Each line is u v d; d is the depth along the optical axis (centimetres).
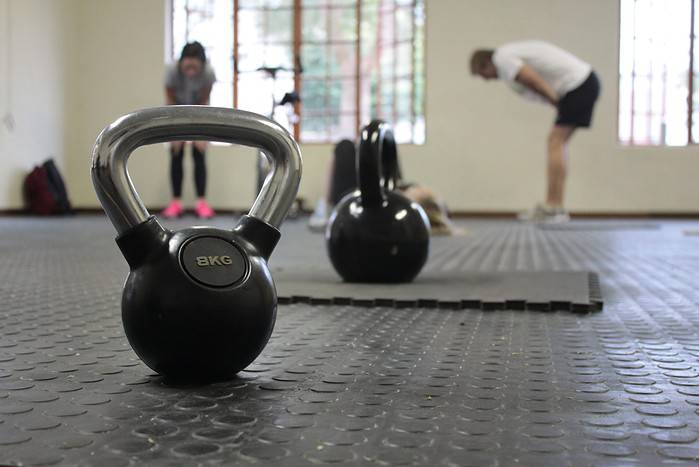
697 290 223
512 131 983
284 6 1016
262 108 1022
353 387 97
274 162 106
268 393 94
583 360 116
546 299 180
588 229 666
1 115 853
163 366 99
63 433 76
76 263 310
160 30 1023
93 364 111
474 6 978
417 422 80
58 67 980
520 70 868
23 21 895
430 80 988
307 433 76
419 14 988
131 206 100
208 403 88
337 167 590
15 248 402
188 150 1012
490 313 171
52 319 158
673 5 971
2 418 81
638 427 79
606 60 968
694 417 83
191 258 99
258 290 101
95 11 1026
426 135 993
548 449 71
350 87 1013
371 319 160
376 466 66
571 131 858
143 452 69
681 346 129
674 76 976
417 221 226
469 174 991
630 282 247
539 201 984
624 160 972
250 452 69
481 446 72
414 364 112
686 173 970
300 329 146
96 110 1032
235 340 99
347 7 1007
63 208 921
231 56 1028
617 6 965
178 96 839
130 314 100
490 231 635
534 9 973
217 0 1030
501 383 99
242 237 104
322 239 496
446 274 255
